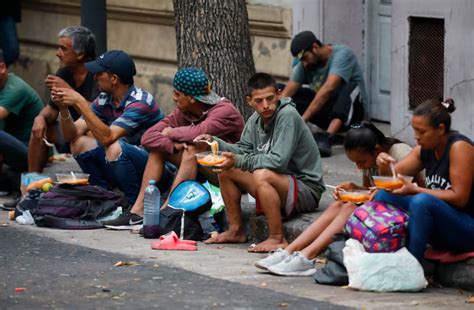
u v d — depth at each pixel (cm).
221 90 1013
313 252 778
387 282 721
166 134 910
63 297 693
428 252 756
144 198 899
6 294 700
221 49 1012
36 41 1595
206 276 755
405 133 1118
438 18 1069
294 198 856
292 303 676
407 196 746
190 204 889
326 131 1136
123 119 951
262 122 866
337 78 1130
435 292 731
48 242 870
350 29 1209
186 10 1016
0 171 1068
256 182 843
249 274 771
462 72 1048
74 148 985
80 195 940
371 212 736
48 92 1570
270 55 1254
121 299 687
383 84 1202
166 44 1394
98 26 1055
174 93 919
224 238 882
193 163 907
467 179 729
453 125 1061
